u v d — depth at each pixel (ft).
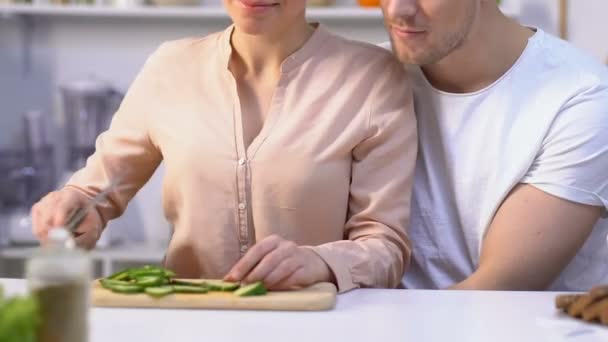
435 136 5.99
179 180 5.74
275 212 5.55
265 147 5.56
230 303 4.29
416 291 4.79
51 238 3.15
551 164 5.56
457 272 5.92
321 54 5.80
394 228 5.53
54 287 3.06
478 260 5.84
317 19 11.96
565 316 4.15
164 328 3.92
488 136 5.76
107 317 4.12
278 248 4.66
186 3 11.60
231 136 5.64
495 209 5.70
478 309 4.30
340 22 12.01
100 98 12.03
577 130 5.56
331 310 4.30
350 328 3.92
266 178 5.53
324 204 5.55
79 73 12.35
